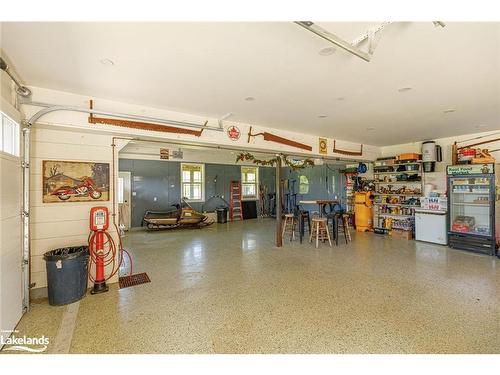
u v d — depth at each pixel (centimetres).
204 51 226
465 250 536
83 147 357
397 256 500
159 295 326
